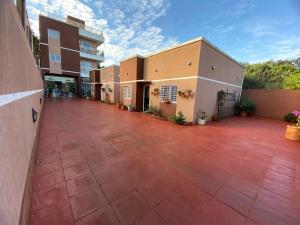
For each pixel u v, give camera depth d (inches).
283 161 145.1
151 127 259.3
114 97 610.2
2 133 43.7
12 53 60.7
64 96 940.6
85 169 115.1
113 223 69.1
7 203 45.6
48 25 750.5
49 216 71.0
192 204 83.3
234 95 462.9
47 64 757.3
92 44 991.6
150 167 122.5
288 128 221.5
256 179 112.0
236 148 175.8
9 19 57.6
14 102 61.1
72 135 196.9
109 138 190.9
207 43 293.1
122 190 92.5
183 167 125.0
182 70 312.2
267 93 448.5
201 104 312.2
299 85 498.3
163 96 362.6
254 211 80.2
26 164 83.4
